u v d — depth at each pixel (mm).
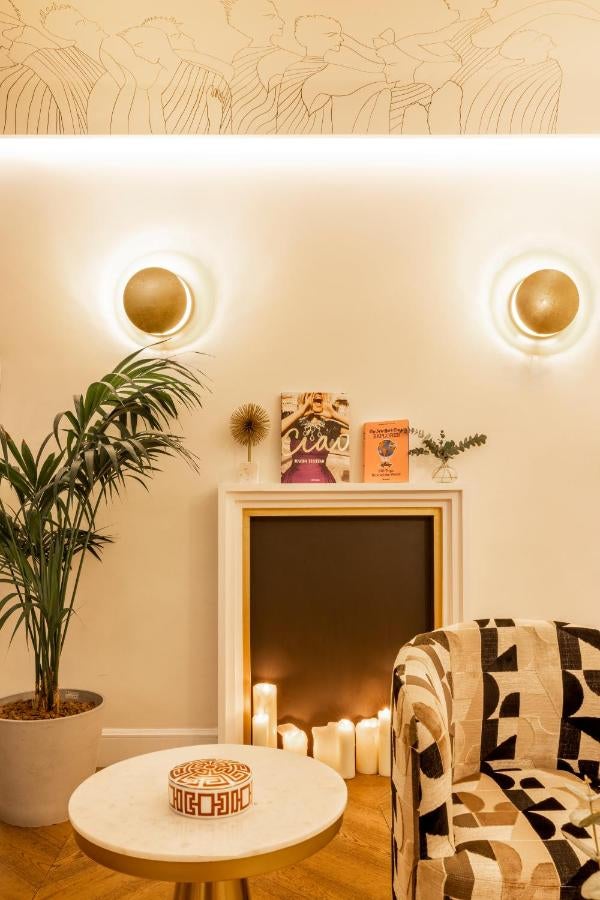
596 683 1898
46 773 2533
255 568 3115
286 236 3240
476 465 3215
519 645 1944
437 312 3242
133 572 3160
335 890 2141
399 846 1562
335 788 1669
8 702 2801
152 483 3172
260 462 3188
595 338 3258
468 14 2686
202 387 3199
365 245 3248
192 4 2619
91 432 2619
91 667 3141
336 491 3074
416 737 1496
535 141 3260
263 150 3246
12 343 3189
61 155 3227
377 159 3258
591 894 1083
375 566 3145
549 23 2748
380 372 3223
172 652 3152
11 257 3211
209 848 1377
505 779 1823
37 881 2199
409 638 3141
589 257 3246
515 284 3258
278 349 3217
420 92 3150
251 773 1617
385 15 2693
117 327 3213
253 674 3104
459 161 3244
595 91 3139
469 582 3076
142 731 3129
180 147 3240
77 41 2836
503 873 1420
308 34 2801
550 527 3221
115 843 1396
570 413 3240
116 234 3227
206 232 3230
